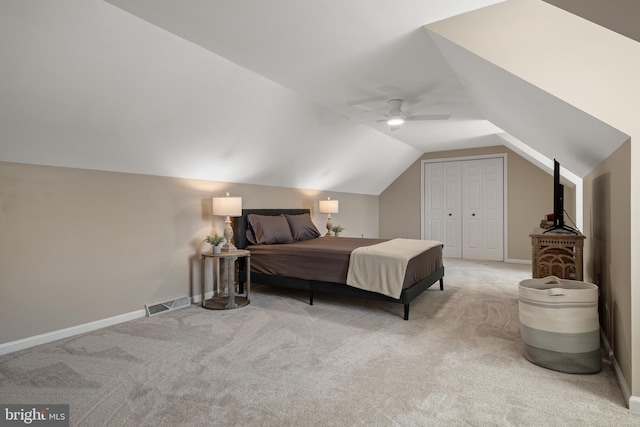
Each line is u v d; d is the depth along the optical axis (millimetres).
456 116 4402
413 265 3377
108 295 3133
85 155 2891
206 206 4078
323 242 4430
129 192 3309
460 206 7082
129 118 2820
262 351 2512
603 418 1706
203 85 2918
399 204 7840
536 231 3836
